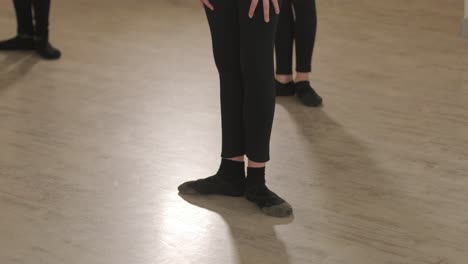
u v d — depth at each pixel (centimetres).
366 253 267
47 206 296
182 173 322
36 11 450
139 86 415
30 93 405
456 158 337
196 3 564
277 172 323
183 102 394
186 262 262
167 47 477
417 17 539
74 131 360
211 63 451
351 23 526
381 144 350
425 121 375
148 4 563
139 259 263
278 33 391
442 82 424
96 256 265
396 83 422
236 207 296
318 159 335
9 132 359
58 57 456
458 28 516
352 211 294
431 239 276
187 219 287
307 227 283
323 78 429
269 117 280
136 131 361
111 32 503
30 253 267
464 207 298
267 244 272
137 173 321
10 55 459
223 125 293
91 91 408
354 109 388
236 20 274
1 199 301
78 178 317
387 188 312
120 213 291
